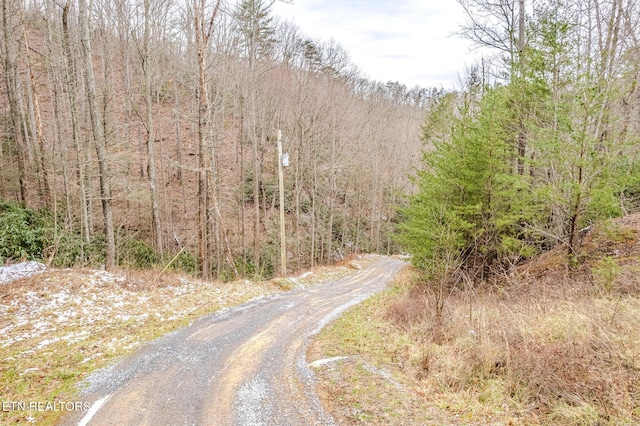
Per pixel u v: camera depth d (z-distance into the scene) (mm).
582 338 7512
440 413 6223
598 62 10492
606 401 6055
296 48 39625
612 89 10133
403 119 56719
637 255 11156
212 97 28406
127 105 27203
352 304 15047
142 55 19453
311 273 23266
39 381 7145
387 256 37812
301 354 9023
